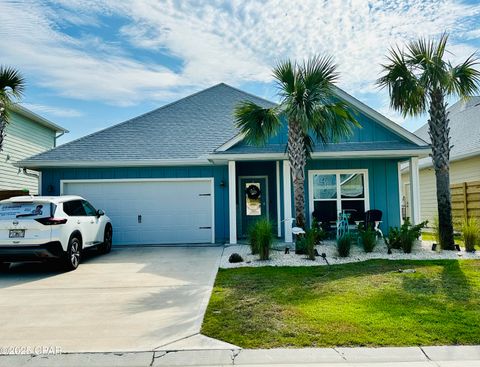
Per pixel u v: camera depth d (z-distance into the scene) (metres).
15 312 5.38
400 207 12.70
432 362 3.68
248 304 5.43
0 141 10.56
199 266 8.54
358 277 6.88
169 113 15.43
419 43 9.48
